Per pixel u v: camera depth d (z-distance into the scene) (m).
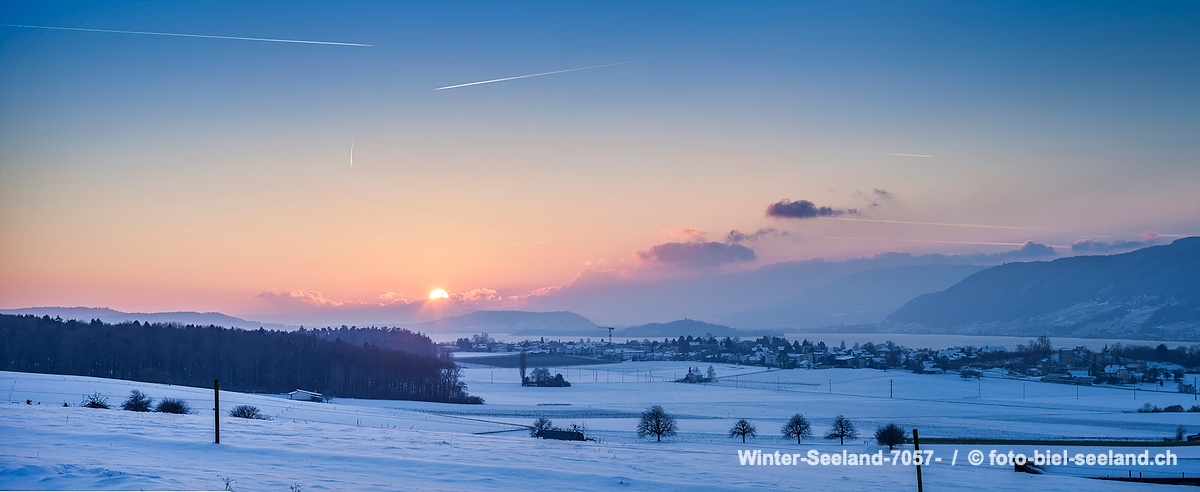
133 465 20.95
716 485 24.34
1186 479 41.84
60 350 134.62
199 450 25.02
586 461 28.75
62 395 77.25
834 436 76.62
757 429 90.56
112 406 68.00
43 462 20.12
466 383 189.00
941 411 126.25
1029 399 158.12
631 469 27.03
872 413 121.31
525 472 24.55
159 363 140.88
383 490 20.05
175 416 37.12
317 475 21.86
